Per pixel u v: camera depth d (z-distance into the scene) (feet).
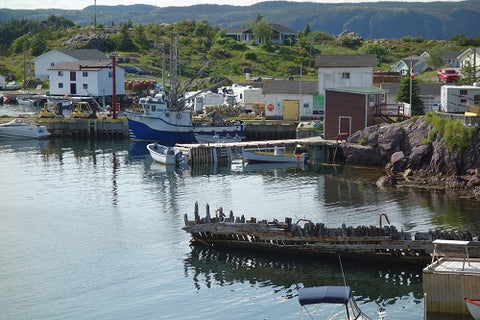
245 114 432.25
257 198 244.83
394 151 299.38
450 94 337.93
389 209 225.56
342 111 334.03
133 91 545.85
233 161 325.01
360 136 313.73
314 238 179.32
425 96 386.32
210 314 149.38
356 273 170.81
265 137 382.01
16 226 211.82
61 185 269.23
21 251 188.55
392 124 309.01
